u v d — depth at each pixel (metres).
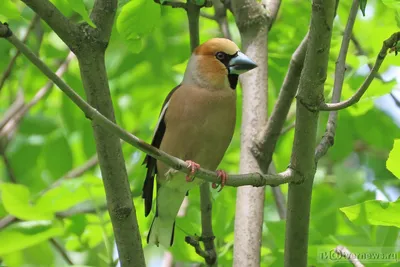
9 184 10.28
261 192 9.49
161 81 14.78
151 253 16.42
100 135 7.55
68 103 13.97
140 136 14.73
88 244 11.00
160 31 14.69
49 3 7.29
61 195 10.49
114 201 7.78
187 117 9.59
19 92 14.84
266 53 10.15
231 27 13.85
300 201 7.84
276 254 10.21
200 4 8.79
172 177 9.52
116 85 14.88
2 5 7.89
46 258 13.42
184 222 10.56
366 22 12.95
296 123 7.54
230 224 10.88
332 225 11.34
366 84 7.20
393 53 10.97
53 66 14.63
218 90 9.71
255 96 9.90
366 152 17.03
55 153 14.39
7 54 13.77
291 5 12.96
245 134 9.77
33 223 10.47
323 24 6.93
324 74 7.21
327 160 16.17
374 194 12.50
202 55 9.92
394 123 13.88
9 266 13.30
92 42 7.45
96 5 7.50
